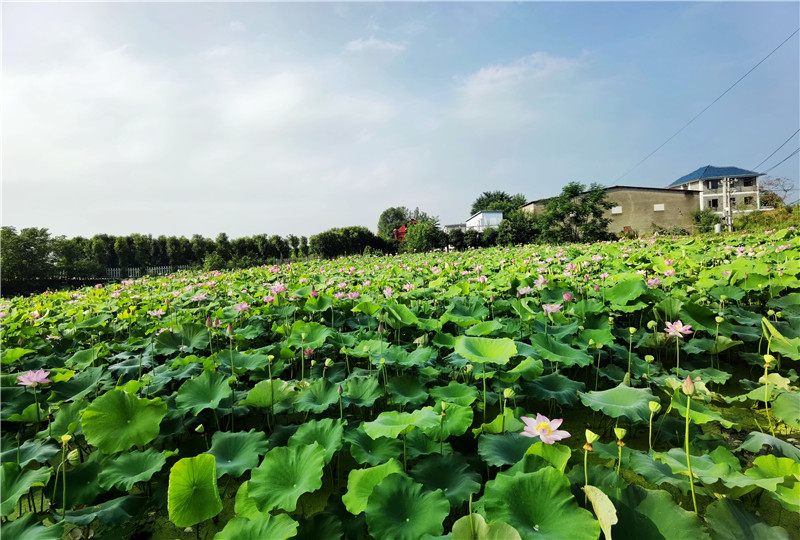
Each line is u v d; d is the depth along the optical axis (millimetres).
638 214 39938
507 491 1853
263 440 2711
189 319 6238
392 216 98250
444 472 2402
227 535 1976
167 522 2502
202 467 2062
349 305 5949
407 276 9812
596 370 3832
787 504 1856
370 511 1977
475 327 3871
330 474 2846
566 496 1791
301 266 16625
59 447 2871
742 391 3646
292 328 4770
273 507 2059
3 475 2291
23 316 6805
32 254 24547
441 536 1781
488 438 2535
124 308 7508
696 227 29656
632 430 3068
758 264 5988
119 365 4180
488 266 10445
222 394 3139
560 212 31250
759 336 4012
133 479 2379
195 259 33625
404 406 3428
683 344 4129
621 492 1909
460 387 3158
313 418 3342
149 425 2666
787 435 2916
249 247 34781
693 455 2469
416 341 4238
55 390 3512
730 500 1871
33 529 2020
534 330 4348
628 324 5098
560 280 6773
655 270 7539
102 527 2455
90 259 29281
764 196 43844
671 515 1761
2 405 3318
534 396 3166
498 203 56438
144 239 32594
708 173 54312
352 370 4207
